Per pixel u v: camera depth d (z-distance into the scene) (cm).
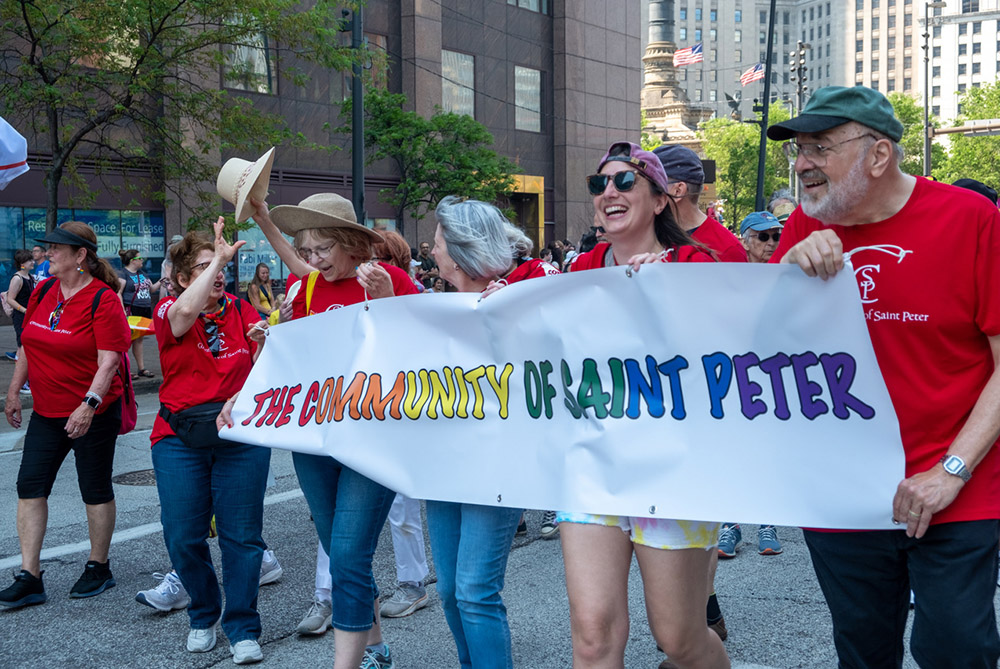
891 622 285
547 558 591
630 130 3766
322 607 466
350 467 358
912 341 264
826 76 15175
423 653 442
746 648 440
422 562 500
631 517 290
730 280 274
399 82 2928
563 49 3438
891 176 263
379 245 500
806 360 268
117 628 475
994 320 254
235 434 400
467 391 328
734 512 272
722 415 276
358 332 365
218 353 430
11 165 640
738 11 15012
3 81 1501
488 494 319
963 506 256
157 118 1630
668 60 8688
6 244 2131
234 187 447
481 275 357
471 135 2389
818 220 275
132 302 1496
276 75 2547
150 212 2309
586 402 295
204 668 426
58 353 504
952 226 257
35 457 511
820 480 267
